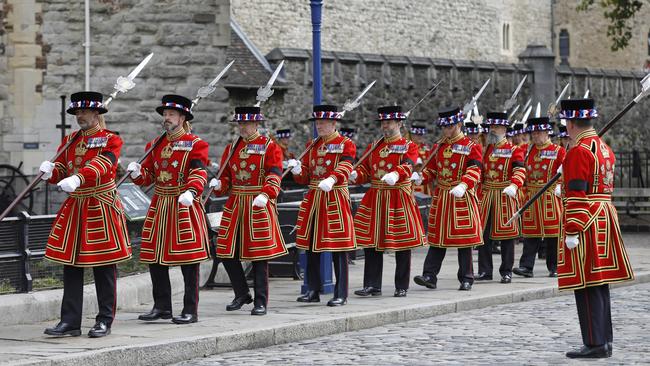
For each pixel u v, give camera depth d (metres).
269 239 30.75
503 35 138.00
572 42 148.00
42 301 29.34
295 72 84.31
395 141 35.00
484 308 34.50
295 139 84.19
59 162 27.52
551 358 25.16
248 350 27.02
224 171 31.22
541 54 109.88
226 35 59.09
